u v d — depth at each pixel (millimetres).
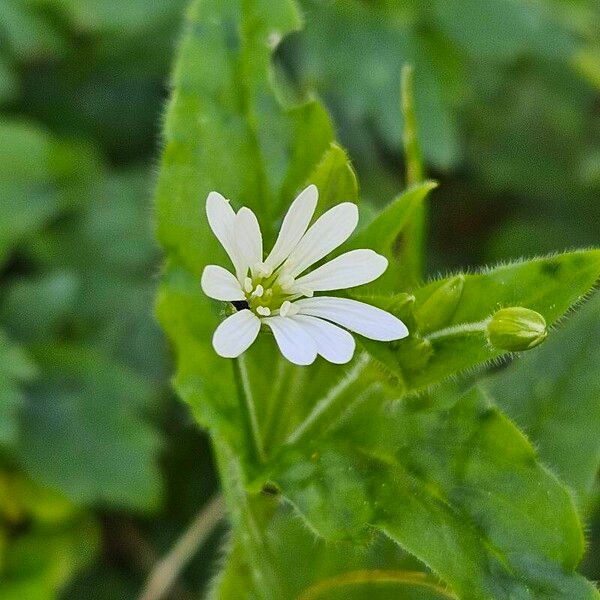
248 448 157
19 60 241
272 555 163
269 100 161
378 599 163
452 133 215
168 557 191
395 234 154
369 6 217
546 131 258
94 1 218
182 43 160
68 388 197
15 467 197
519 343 143
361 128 240
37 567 194
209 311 159
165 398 208
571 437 165
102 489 193
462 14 218
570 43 224
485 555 145
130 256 213
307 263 149
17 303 204
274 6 162
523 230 243
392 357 147
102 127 240
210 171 159
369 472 151
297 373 161
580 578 144
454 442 150
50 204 213
